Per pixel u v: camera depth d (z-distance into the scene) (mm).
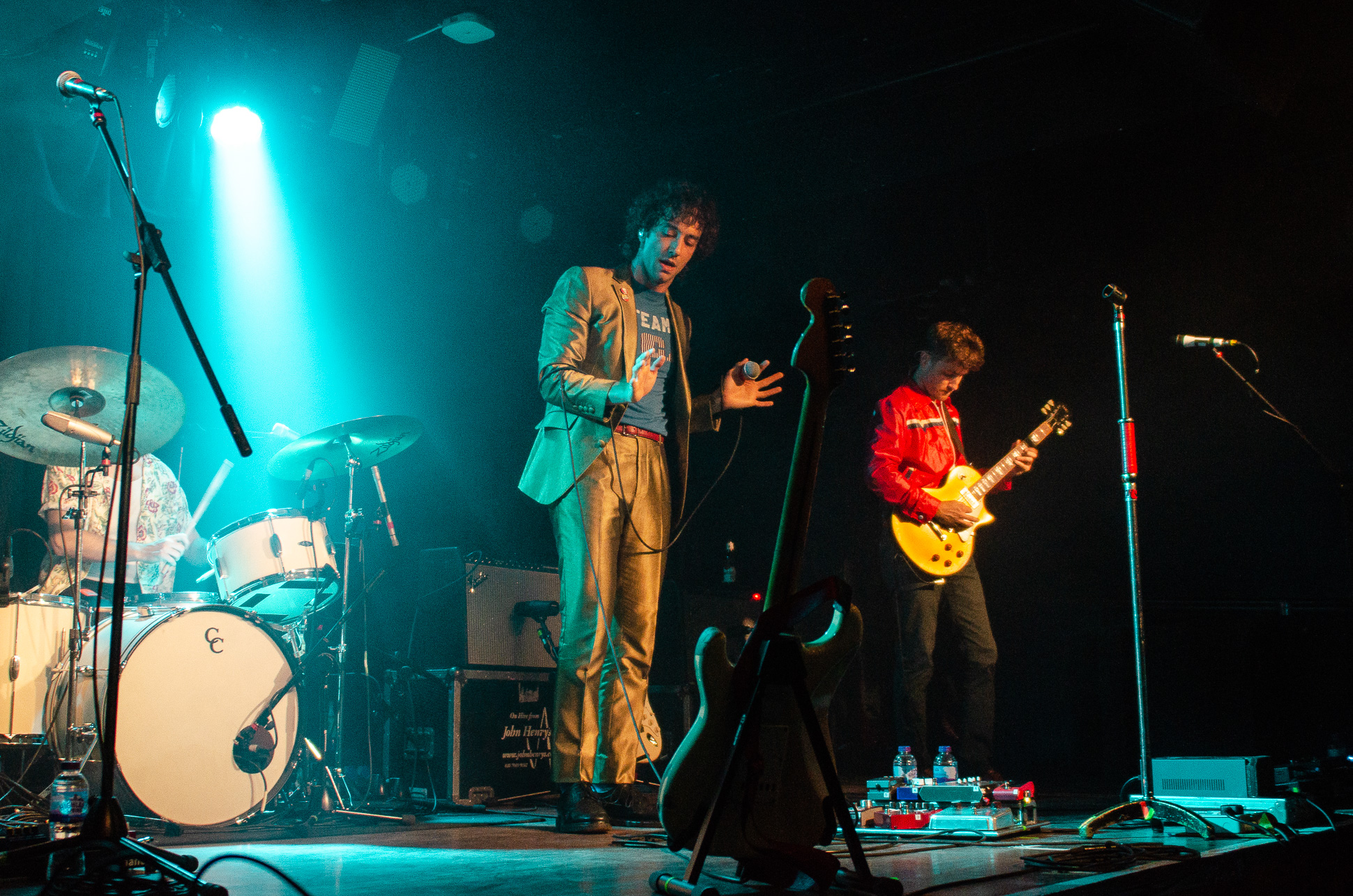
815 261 6820
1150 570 6457
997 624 6652
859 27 5254
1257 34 4488
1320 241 6043
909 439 4648
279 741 3797
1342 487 5805
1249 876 2607
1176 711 5938
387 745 4477
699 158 6195
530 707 4688
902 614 4633
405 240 6141
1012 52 5234
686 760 1944
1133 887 2176
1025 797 3072
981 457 6852
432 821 3629
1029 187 6504
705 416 3438
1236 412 6297
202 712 3586
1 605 3641
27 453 3838
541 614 4652
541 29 5254
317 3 4945
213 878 2158
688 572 6660
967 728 4582
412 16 5055
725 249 6852
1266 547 6172
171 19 4754
